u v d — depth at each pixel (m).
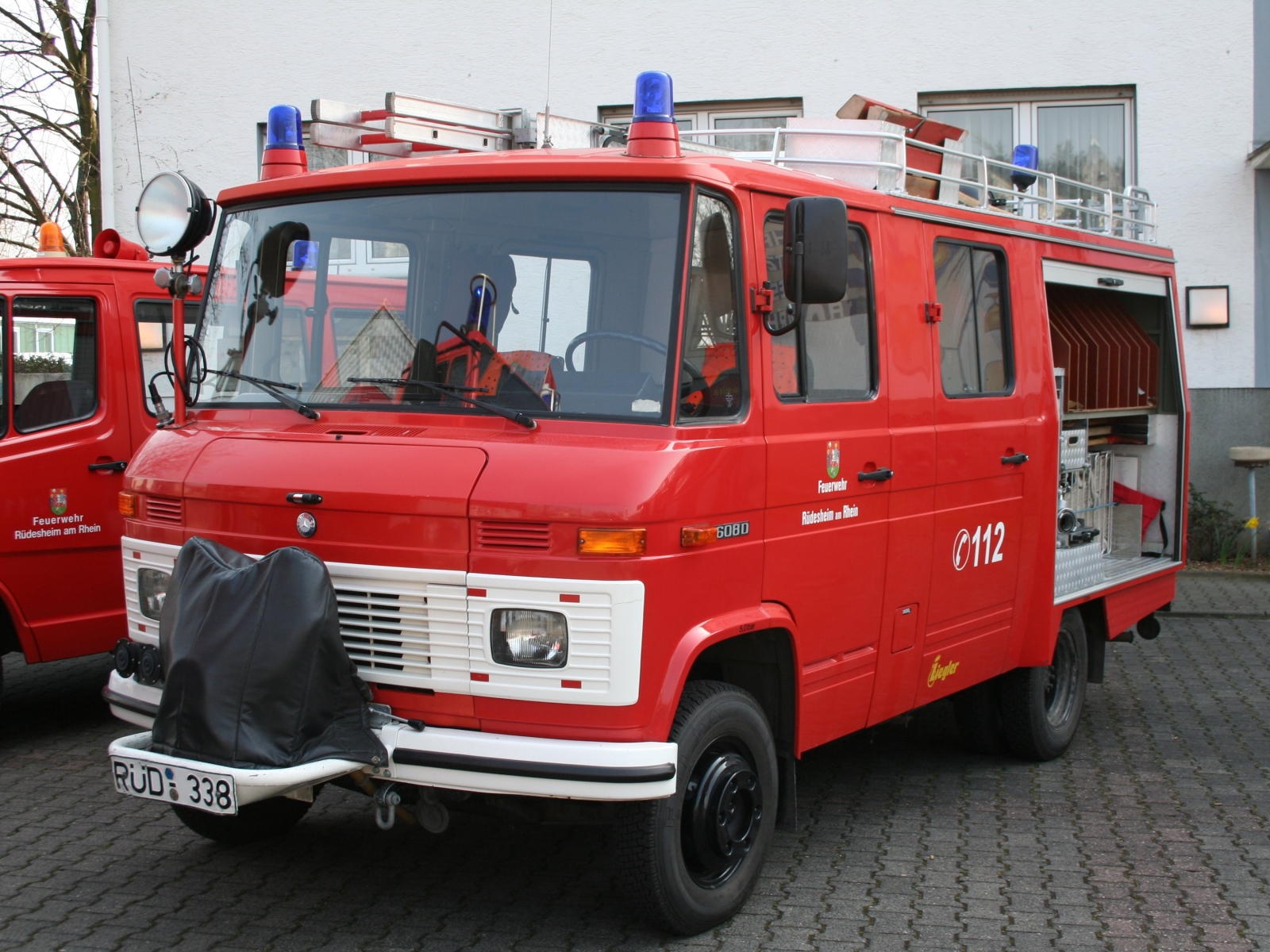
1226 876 4.94
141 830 5.36
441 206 4.40
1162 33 11.80
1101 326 7.55
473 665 3.80
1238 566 11.77
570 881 4.81
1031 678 6.38
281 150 4.95
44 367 6.57
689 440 3.99
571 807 4.02
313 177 4.63
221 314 4.77
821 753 6.80
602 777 3.67
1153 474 7.91
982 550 5.75
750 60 12.45
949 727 7.36
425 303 4.36
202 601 3.83
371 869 4.92
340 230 4.57
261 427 4.45
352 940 4.25
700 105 12.70
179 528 4.30
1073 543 6.64
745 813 4.45
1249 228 11.76
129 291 6.90
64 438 6.58
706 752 4.25
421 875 4.86
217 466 4.24
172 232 4.68
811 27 12.34
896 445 5.08
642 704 3.79
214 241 4.89
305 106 13.08
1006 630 6.05
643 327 4.06
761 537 4.29
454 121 5.54
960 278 5.74
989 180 6.44
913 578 5.23
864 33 12.27
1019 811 5.78
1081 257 6.85
